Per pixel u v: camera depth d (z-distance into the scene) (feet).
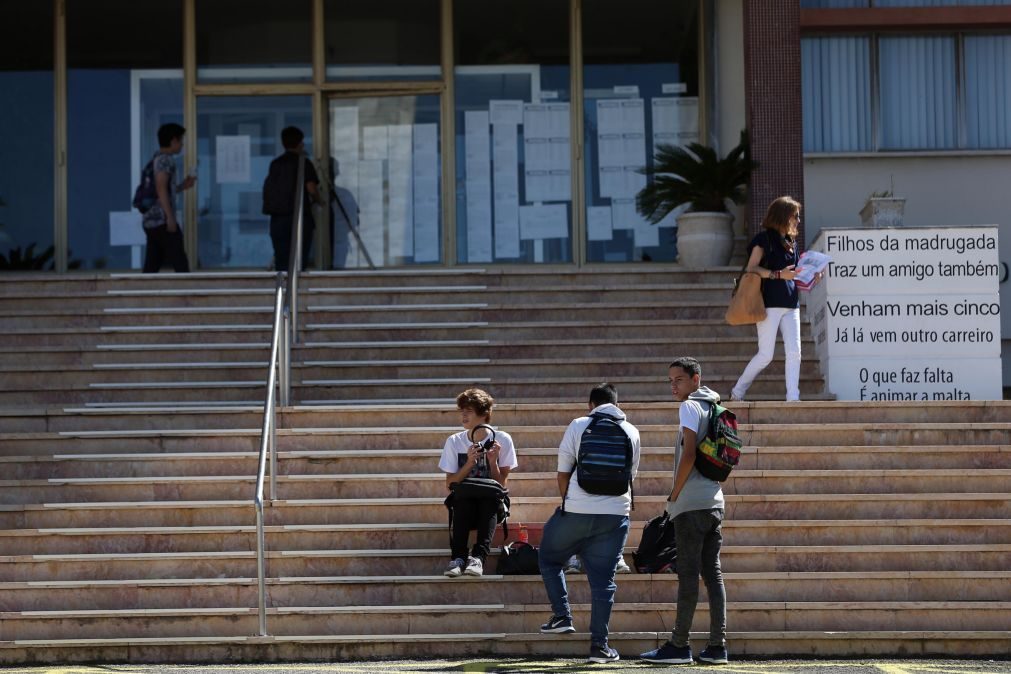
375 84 69.21
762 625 40.32
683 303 57.36
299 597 40.75
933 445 45.52
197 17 69.26
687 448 36.55
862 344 52.39
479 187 68.85
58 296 57.26
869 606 40.42
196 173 68.64
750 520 42.78
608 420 38.01
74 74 68.80
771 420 46.78
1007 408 46.96
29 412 48.24
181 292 57.31
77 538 42.16
